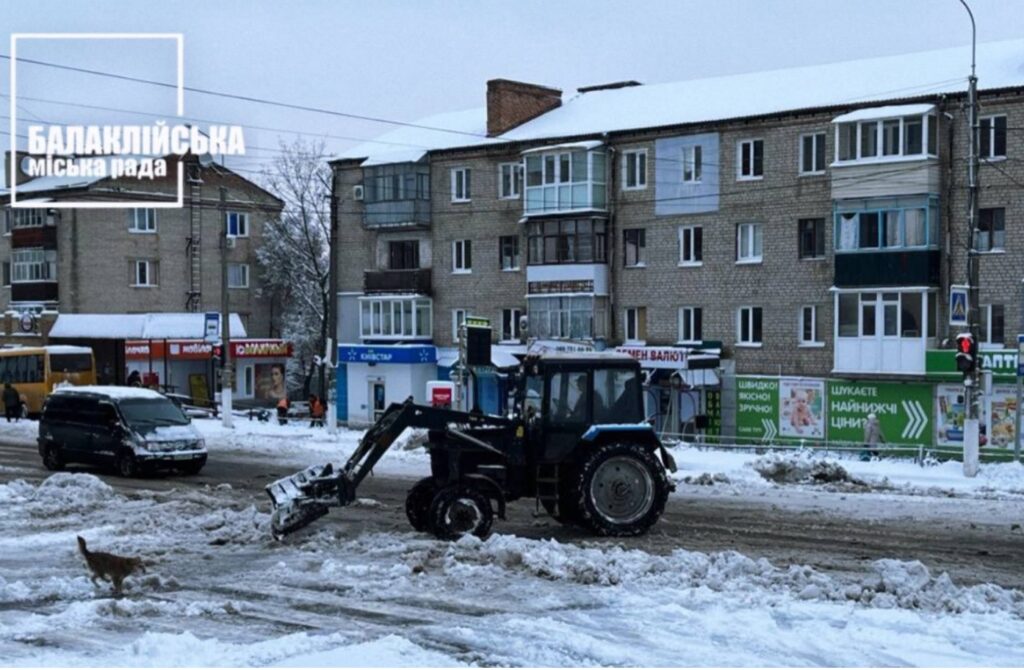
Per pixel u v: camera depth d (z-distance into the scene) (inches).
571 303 1844.2
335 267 1582.2
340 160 2151.8
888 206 1535.4
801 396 1595.7
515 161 1932.8
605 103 1963.6
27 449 1381.6
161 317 2301.9
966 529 715.4
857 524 738.8
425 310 2039.9
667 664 405.4
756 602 498.9
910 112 1505.9
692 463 1139.3
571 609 493.0
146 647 420.2
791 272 1647.4
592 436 693.3
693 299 1743.4
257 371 2422.5
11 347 2207.2
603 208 1825.8
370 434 703.7
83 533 714.8
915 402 1496.1
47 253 2509.8
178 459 1068.5
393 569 574.2
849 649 423.8
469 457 704.4
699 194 1734.7
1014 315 1460.4
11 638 448.5
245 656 411.2
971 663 406.9
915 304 1514.5
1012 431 1370.6
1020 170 1451.8
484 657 414.3
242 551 649.0
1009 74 1493.6
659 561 570.3
